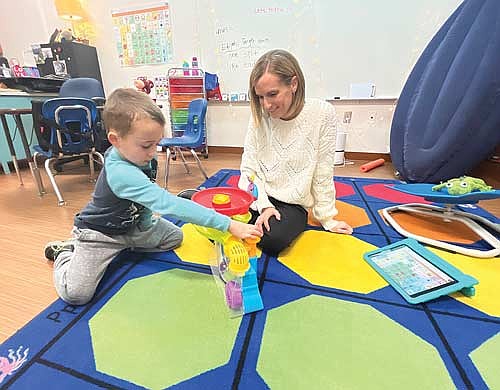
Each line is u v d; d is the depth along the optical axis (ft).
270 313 2.30
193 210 2.18
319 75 7.98
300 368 1.84
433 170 5.25
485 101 4.43
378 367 1.84
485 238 3.20
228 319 2.25
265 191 3.45
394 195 5.01
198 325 2.19
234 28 8.34
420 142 5.48
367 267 2.86
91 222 2.60
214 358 1.92
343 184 5.66
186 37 8.86
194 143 5.83
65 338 2.10
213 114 9.37
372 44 7.35
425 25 6.87
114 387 1.74
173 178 6.58
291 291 2.55
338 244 3.30
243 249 2.19
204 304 2.41
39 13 9.87
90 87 7.31
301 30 7.81
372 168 7.10
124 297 2.50
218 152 9.72
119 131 2.23
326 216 3.51
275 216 3.09
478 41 4.69
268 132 3.35
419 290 2.48
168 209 2.21
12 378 1.81
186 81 8.85
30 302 2.52
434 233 3.56
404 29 7.04
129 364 1.89
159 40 9.12
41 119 4.71
